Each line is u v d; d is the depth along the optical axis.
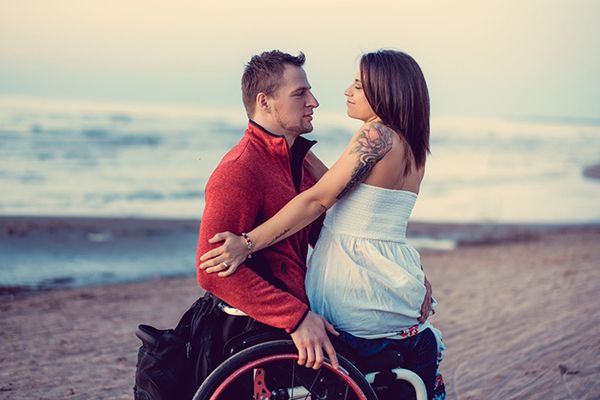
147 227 14.88
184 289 9.62
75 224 14.81
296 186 3.26
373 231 3.16
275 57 3.12
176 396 3.06
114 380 5.60
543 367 5.45
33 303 8.62
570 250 12.55
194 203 19.97
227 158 3.08
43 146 32.31
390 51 3.19
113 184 23.33
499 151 47.44
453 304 8.12
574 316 7.01
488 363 5.69
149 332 3.09
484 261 11.45
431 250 12.98
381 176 3.11
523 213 19.86
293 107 3.11
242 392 3.07
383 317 3.15
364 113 3.20
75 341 6.82
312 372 3.07
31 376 5.69
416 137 3.17
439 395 3.47
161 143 37.03
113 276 10.52
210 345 3.05
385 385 3.22
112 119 48.53
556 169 35.34
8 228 13.99
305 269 3.25
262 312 2.95
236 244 2.91
